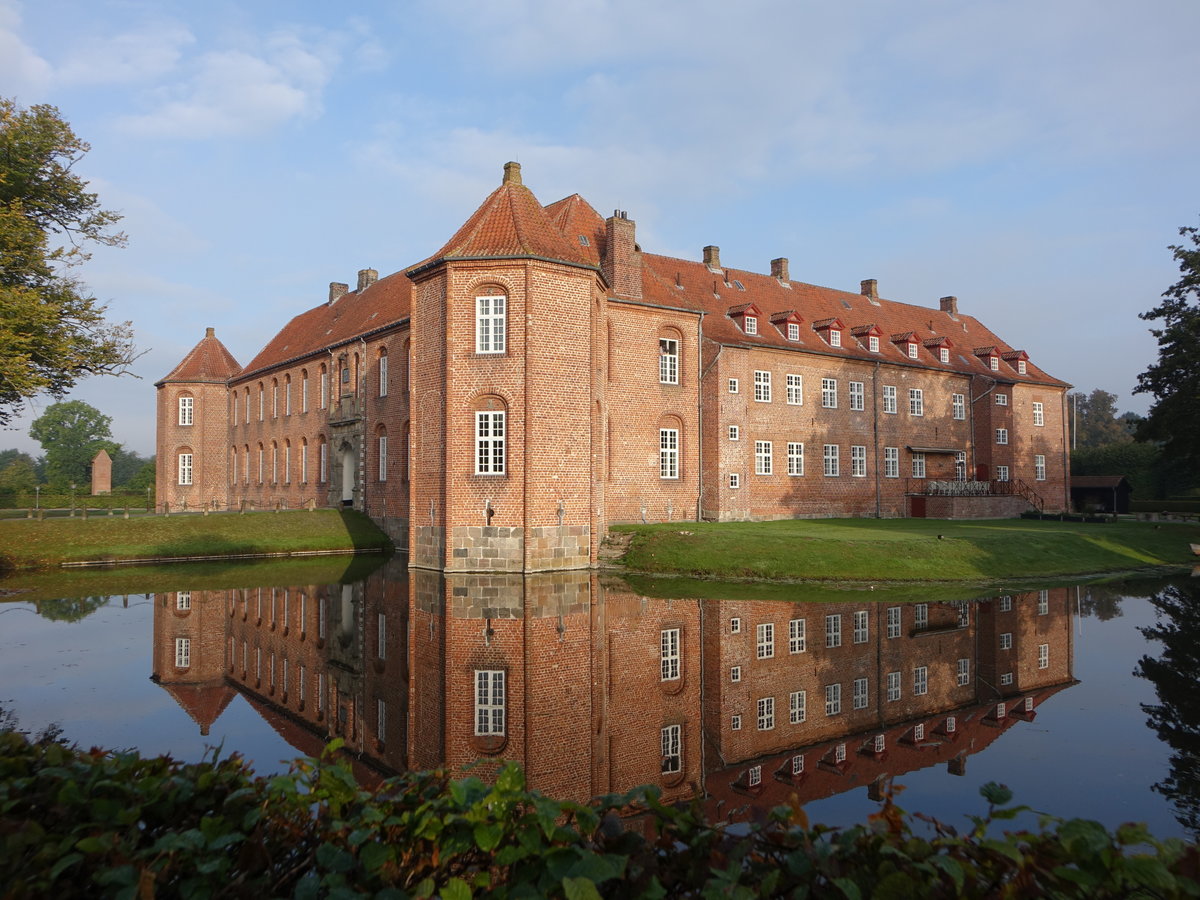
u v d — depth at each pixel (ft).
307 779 15.94
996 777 29.12
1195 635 54.49
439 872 14.06
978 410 168.04
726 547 88.33
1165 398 131.85
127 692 40.06
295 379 163.32
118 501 202.18
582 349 90.17
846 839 13.41
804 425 137.08
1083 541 100.17
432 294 92.27
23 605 66.85
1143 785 27.96
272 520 117.60
